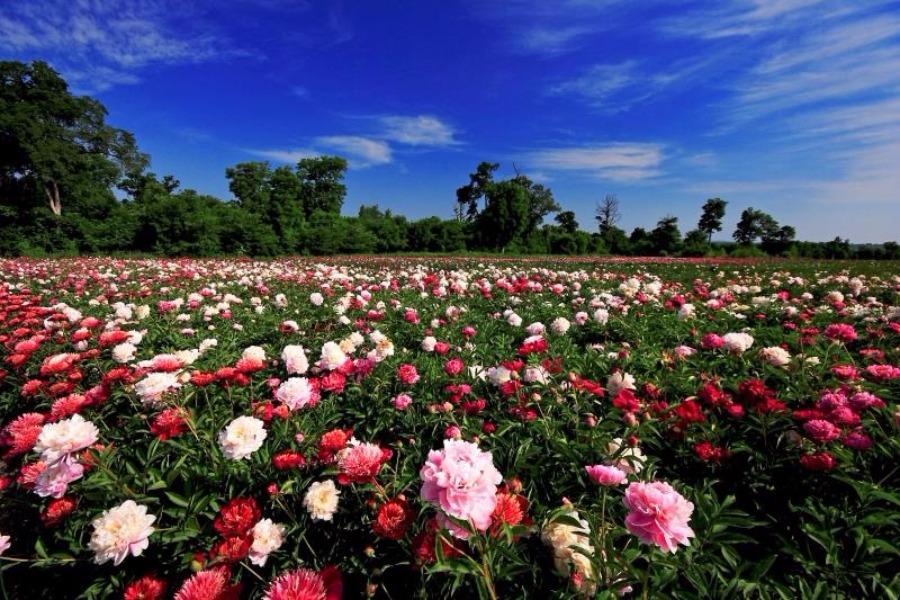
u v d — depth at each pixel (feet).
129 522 4.96
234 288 31.83
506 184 180.86
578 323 17.13
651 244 160.35
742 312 19.15
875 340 13.24
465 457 4.20
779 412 7.15
